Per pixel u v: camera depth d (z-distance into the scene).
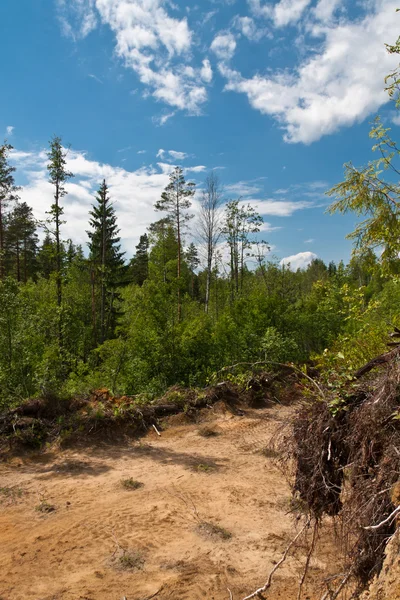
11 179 22.53
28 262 45.03
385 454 2.67
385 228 4.71
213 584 4.56
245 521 6.08
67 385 12.67
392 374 2.81
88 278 34.94
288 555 5.08
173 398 12.03
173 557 5.14
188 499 6.81
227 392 12.63
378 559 2.51
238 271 30.19
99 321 31.31
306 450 3.26
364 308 6.03
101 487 7.27
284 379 13.27
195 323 16.23
